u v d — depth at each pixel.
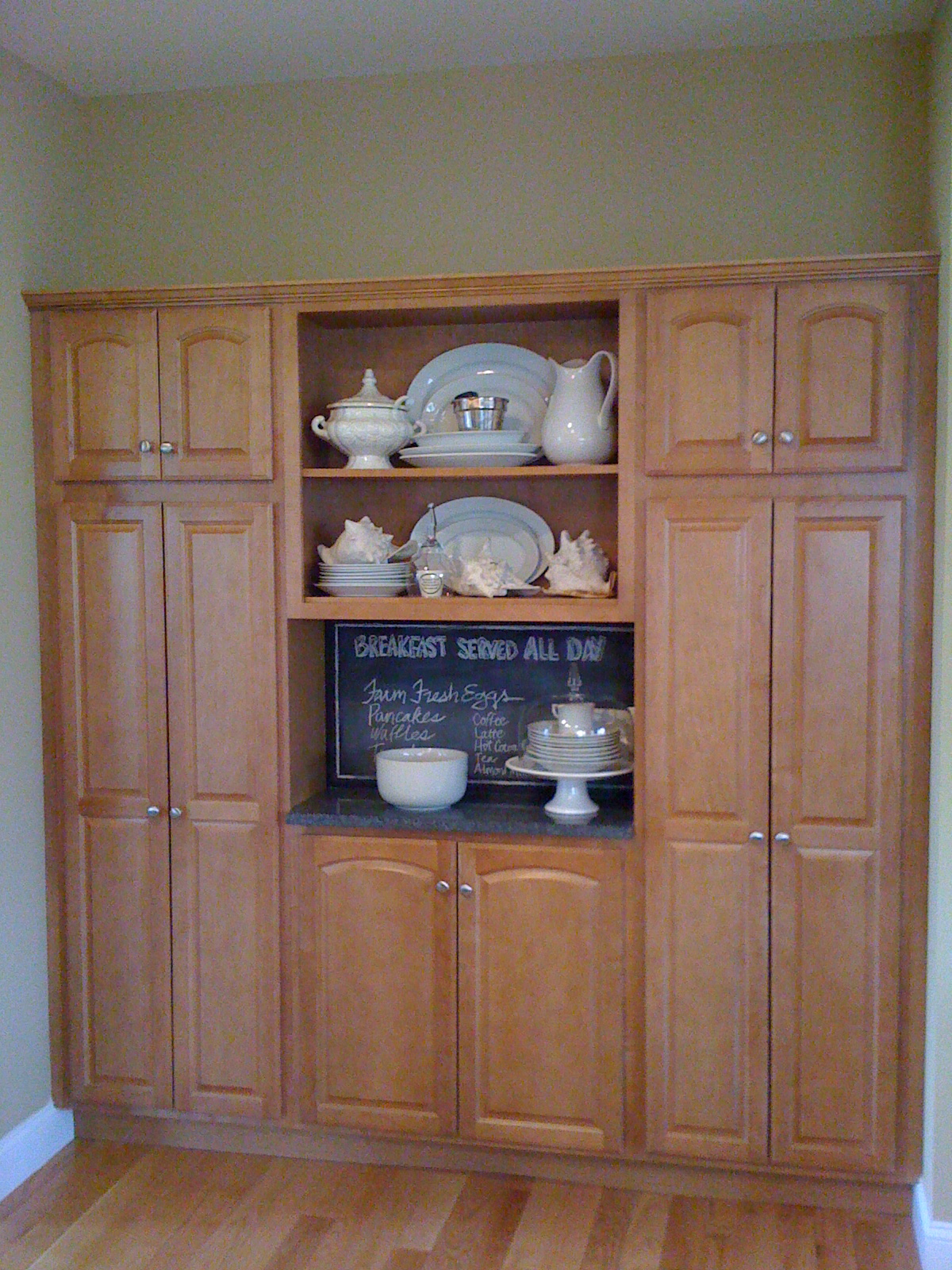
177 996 2.96
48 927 3.03
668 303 2.64
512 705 3.13
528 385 3.02
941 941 2.50
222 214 3.21
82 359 2.91
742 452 2.62
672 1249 2.56
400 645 3.18
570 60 3.00
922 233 2.85
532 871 2.77
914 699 2.60
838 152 2.88
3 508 2.85
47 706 3.00
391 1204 2.77
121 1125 3.10
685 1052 2.73
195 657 2.91
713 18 2.75
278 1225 2.68
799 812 2.65
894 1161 2.65
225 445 2.86
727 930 2.70
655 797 2.71
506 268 3.06
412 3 2.66
